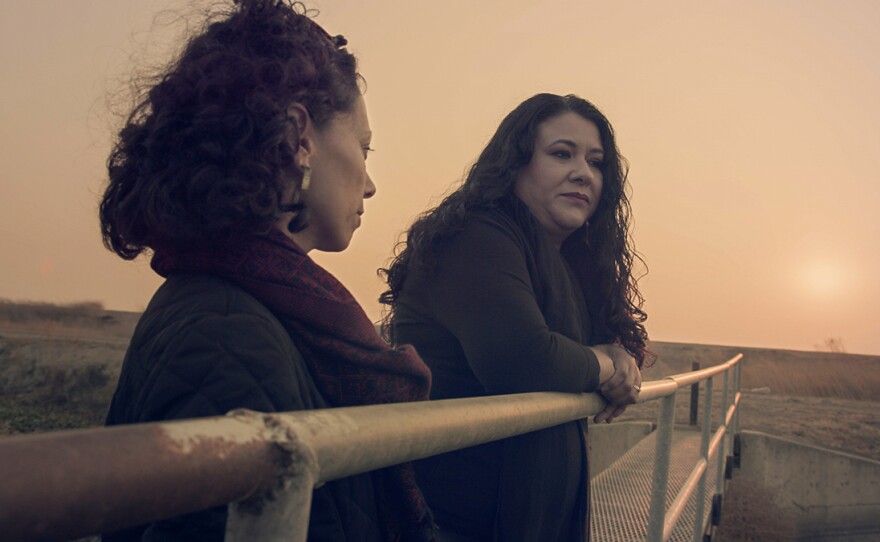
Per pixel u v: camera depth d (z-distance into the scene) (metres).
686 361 27.55
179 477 0.39
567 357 1.58
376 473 0.98
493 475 1.59
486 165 1.80
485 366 1.55
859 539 12.14
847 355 26.53
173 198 0.82
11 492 0.30
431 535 1.01
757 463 12.50
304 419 0.53
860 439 16.05
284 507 0.49
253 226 0.85
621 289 2.13
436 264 1.67
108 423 0.84
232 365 0.73
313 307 0.88
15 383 20.03
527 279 1.65
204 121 0.82
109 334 35.72
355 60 1.04
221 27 0.93
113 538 0.79
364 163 1.04
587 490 1.76
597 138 1.96
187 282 0.85
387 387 0.94
